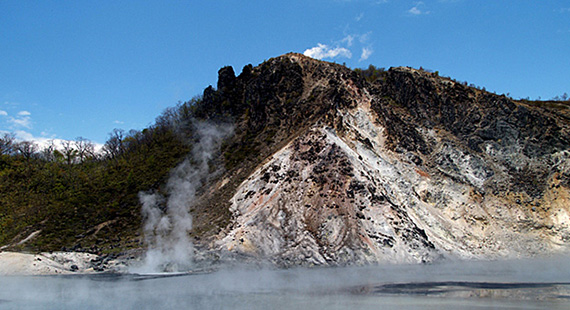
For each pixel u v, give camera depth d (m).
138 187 101.75
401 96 96.00
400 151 82.38
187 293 46.56
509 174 80.81
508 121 87.19
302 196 70.62
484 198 76.69
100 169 116.81
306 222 66.44
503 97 89.88
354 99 93.31
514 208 74.88
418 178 78.31
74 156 131.50
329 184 70.44
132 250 73.81
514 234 70.62
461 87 94.06
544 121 86.31
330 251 60.94
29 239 81.50
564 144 82.94
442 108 91.56
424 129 89.00
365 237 62.03
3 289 53.47
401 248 61.31
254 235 65.88
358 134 83.12
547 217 73.19
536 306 37.06
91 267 68.69
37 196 101.44
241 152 102.69
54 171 113.56
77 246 78.31
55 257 70.81
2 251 76.38
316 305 38.81
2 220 90.56
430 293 42.28
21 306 44.62
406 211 68.88
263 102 110.25
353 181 69.06
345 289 44.78
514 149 84.56
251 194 76.81
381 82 106.00
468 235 69.75
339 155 73.69
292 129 97.19
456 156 82.75
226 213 76.62
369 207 65.88
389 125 86.75
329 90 98.50
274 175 77.75
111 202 96.31
